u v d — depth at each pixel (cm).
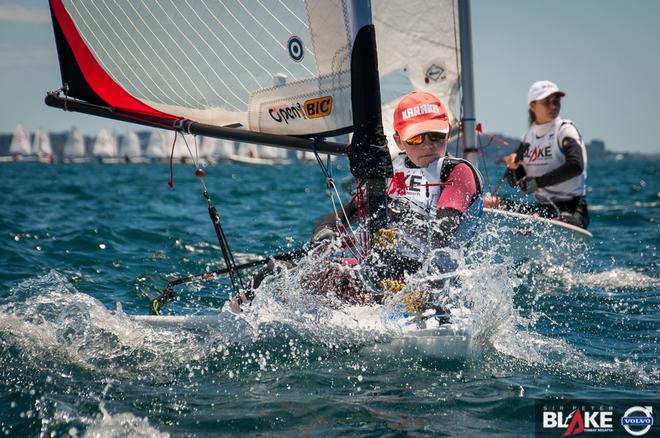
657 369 892
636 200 3834
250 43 907
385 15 1706
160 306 1060
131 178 7256
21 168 11469
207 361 898
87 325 984
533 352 950
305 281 965
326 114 880
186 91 970
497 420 733
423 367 885
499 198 1752
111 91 1020
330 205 3189
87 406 758
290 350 930
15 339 930
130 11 969
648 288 1384
